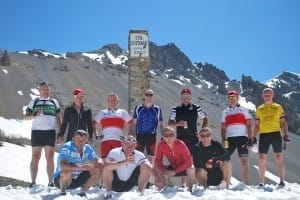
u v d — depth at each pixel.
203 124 11.38
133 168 9.34
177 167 9.52
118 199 8.45
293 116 138.88
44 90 10.69
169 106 91.94
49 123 10.51
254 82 189.00
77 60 114.44
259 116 11.13
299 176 67.56
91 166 8.95
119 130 10.84
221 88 170.12
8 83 69.69
